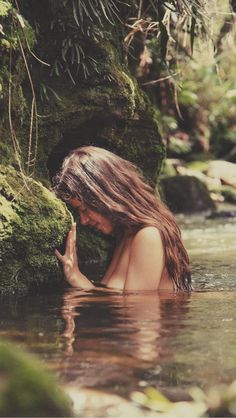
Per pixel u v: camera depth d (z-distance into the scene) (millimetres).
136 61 6195
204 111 12656
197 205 9844
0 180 4109
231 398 2369
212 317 3389
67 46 4812
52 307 3688
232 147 12875
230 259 5582
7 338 3027
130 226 4270
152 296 3980
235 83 13422
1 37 4230
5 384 2104
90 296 3986
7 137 4371
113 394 2375
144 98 5445
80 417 2223
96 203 4234
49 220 4172
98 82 4965
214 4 6070
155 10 5383
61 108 4848
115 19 5336
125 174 4312
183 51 6805
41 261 4129
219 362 2682
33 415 2076
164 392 2410
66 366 2619
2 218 3998
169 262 4227
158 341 2945
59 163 5191
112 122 5207
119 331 3117
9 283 4039
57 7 4770
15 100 4398
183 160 11953
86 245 5461
